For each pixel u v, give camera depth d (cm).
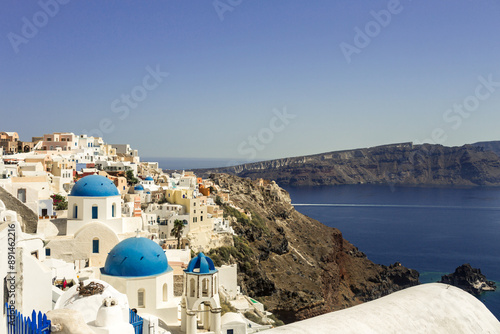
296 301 13825
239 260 13362
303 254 19662
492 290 18038
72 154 15362
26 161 12212
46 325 1956
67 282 4609
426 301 1376
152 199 13138
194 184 17575
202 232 12400
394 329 1260
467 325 1355
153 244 4734
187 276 4391
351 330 1204
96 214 6047
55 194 9069
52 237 5809
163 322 4391
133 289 4397
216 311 4391
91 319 3064
